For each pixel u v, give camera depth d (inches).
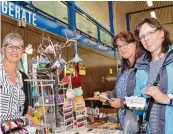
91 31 179.2
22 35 93.1
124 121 69.4
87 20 172.6
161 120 51.5
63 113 84.7
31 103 75.0
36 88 79.3
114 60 216.1
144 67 59.2
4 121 59.3
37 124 75.6
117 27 264.4
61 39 122.6
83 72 147.5
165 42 55.1
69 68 99.7
